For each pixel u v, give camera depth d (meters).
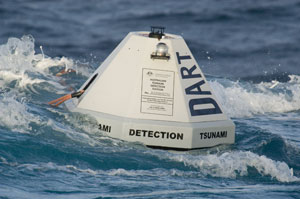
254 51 77.38
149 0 104.56
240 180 29.52
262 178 29.86
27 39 48.31
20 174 27.08
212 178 29.44
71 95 36.16
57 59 51.28
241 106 45.78
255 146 34.34
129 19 90.56
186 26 87.75
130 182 27.72
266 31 87.00
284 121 42.94
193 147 33.06
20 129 32.03
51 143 30.91
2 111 33.34
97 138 32.66
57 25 85.06
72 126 33.75
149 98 33.34
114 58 35.09
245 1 103.31
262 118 43.62
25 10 91.88
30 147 30.08
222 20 91.94
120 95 33.75
